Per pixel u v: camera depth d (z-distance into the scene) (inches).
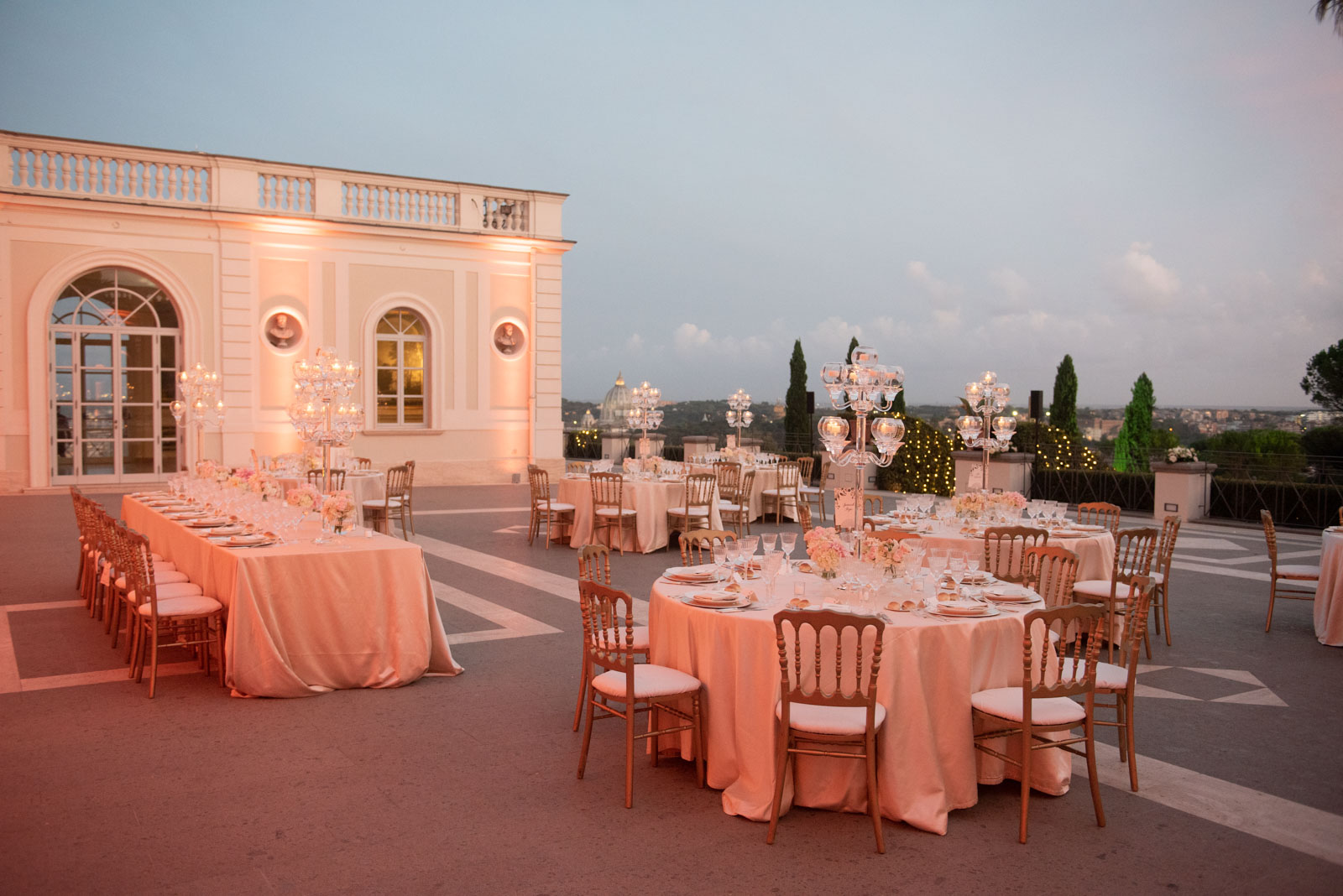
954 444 699.4
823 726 133.9
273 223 629.0
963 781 144.2
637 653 188.5
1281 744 177.3
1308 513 516.7
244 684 200.1
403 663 211.9
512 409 724.0
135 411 607.8
